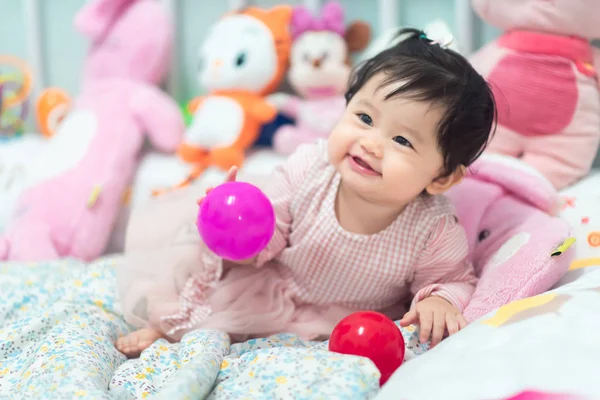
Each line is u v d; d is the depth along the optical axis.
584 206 1.06
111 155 1.36
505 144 1.17
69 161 1.36
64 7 1.60
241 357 0.82
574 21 1.12
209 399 0.74
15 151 1.49
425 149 0.87
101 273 1.11
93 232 1.33
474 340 0.72
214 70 1.38
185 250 1.05
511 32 1.20
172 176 1.38
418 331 0.90
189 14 1.56
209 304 1.01
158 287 1.02
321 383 0.69
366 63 0.93
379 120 0.87
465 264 1.01
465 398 0.61
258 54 1.36
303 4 1.52
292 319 1.03
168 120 1.43
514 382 0.62
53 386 0.74
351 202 0.97
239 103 1.37
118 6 1.47
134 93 1.42
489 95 0.91
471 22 1.38
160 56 1.47
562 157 1.15
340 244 0.98
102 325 0.97
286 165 1.04
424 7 1.43
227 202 0.82
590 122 1.15
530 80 1.14
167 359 0.88
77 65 1.63
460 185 1.11
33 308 1.02
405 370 0.69
